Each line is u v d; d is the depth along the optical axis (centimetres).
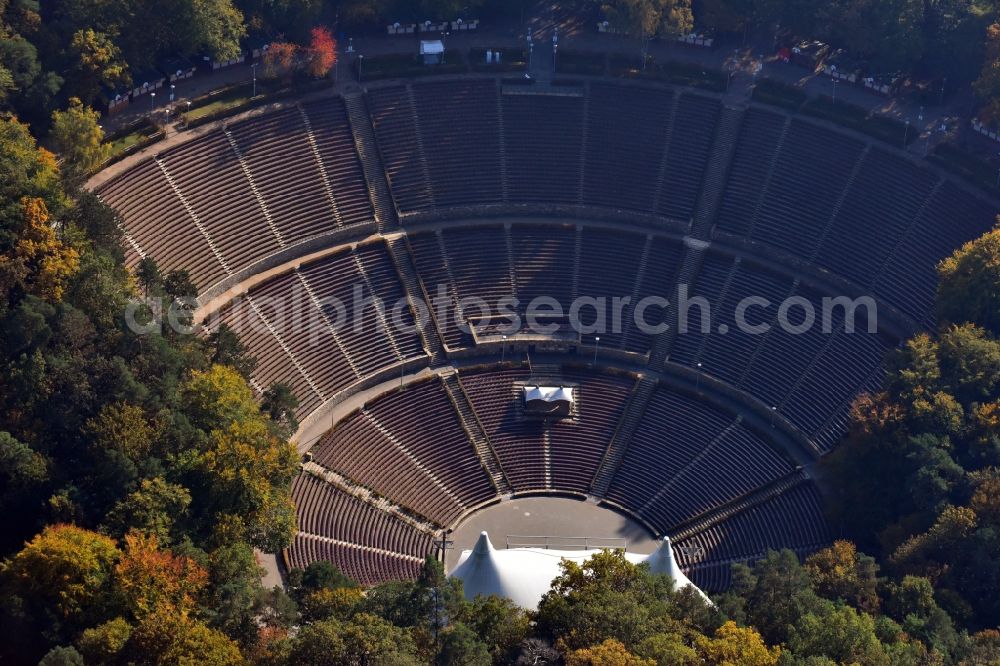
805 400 14512
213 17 15500
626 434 14700
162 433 11669
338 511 13350
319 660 9475
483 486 14212
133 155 14525
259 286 14588
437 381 14938
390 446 14262
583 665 9344
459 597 10506
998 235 13975
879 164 15625
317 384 14375
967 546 12294
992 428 13238
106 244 13050
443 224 15800
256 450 11919
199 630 9831
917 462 12938
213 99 15475
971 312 14062
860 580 12019
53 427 11538
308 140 15662
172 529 11150
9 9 14650
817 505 13638
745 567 11894
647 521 13950
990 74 15675
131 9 15112
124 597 10250
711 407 14775
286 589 11881
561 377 15175
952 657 11331
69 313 11875
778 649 10306
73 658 9494
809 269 15338
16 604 10056
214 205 14750
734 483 14062
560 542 13688
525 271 15738
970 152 15600
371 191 15688
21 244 12081
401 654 9400
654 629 10025
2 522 11094
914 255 15025
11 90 14112
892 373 13638
